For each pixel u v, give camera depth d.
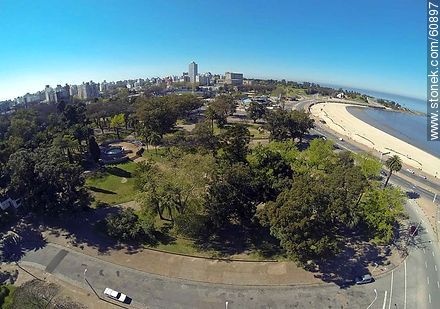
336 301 62.84
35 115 194.25
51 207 82.25
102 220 87.75
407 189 116.44
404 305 62.59
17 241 79.69
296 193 69.50
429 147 197.88
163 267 70.94
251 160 94.50
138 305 61.25
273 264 71.88
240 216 81.75
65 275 68.88
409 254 77.81
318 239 67.44
